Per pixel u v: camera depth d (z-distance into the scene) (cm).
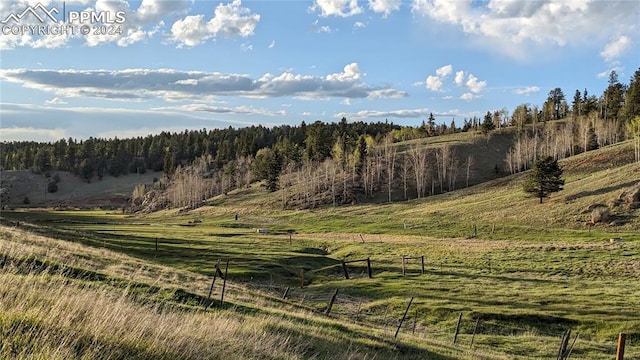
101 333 739
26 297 777
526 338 2877
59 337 668
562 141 14875
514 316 3247
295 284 4512
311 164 16962
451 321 3231
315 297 3909
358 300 3872
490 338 2862
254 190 16800
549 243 6700
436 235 8375
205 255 5531
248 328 1373
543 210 8975
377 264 5669
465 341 2777
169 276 2989
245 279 4428
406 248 6819
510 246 6538
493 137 18400
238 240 7850
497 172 15088
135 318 857
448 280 4684
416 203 12012
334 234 9100
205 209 15075
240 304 2166
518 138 16638
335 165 16112
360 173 14975
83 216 14512
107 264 2895
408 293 4047
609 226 7544
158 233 8781
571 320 3189
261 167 17788
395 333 2338
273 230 10144
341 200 13525
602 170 11369
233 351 962
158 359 745
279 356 1109
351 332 1991
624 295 3931
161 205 17600
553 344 2744
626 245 6028
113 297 1092
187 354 807
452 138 19112
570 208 8675
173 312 1395
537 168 9512
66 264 2056
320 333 1783
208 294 2361
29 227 5681
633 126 12519
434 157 16200
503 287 4328
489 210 9738
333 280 4762
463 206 10538
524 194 10450
